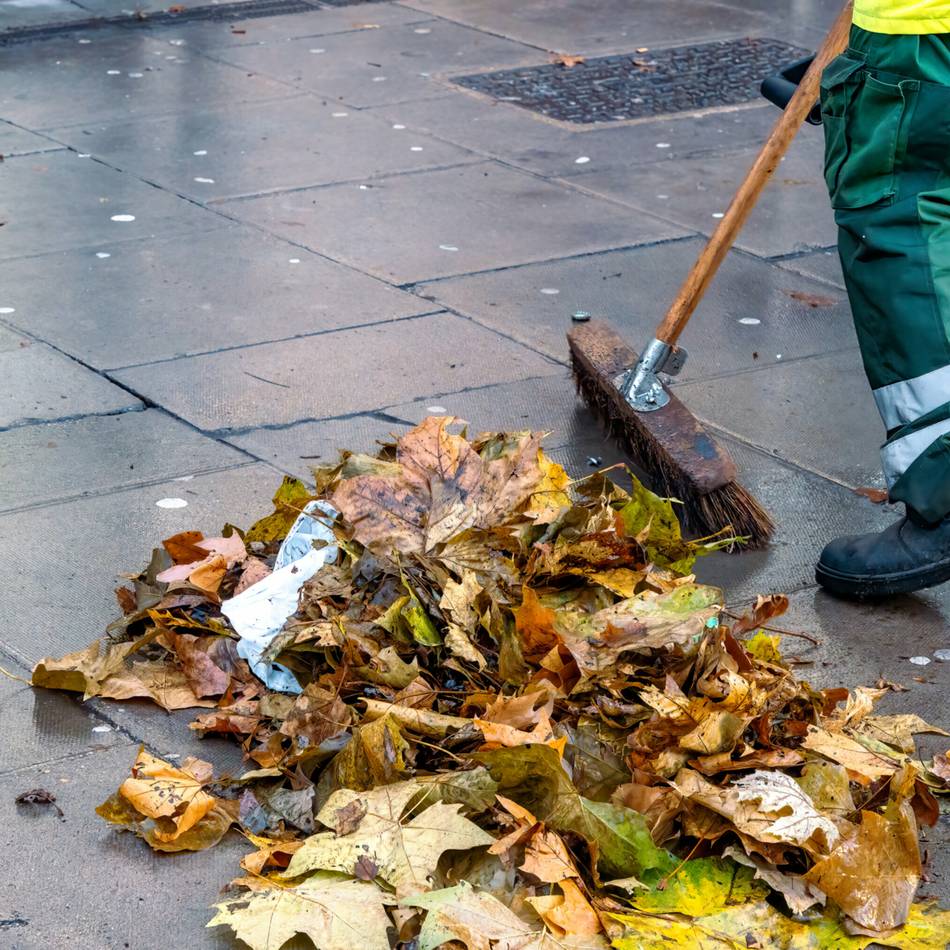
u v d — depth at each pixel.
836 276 5.50
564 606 2.99
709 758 2.57
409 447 3.17
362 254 5.55
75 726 2.87
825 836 2.41
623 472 4.02
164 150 6.76
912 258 3.25
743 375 4.65
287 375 4.52
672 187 6.44
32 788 2.68
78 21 9.25
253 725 2.82
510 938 2.23
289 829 2.57
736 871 2.46
